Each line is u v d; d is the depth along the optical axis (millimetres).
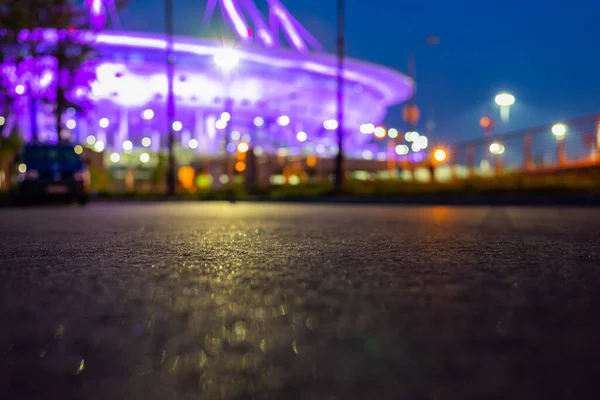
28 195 17641
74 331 1980
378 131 50000
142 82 103375
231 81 114000
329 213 12500
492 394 1336
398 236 6160
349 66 125500
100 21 24844
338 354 1688
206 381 1444
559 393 1343
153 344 1806
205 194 28547
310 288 2873
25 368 1561
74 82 24219
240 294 2711
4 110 23938
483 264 3793
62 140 24719
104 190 32812
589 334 1924
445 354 1684
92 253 4508
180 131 126625
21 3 22203
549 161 31203
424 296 2645
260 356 1668
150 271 3492
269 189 30406
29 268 3631
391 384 1414
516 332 1954
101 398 1330
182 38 103500
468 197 18969
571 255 4316
